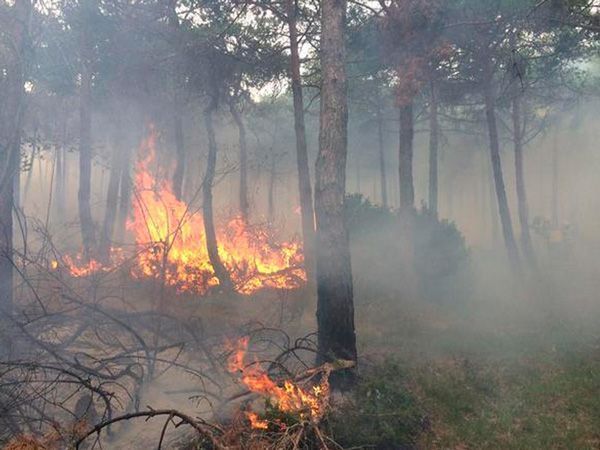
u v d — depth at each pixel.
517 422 7.26
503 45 16.39
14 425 5.69
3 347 6.63
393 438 6.19
